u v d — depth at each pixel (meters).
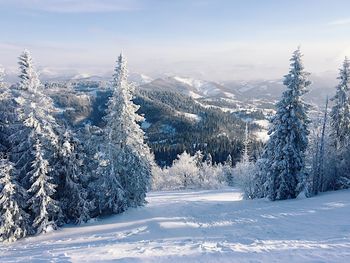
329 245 13.09
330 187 37.47
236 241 15.87
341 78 36.69
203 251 13.41
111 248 15.73
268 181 32.31
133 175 28.95
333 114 37.12
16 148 24.73
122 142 28.77
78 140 26.31
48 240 21.28
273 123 32.81
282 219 20.88
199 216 25.20
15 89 24.08
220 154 132.50
